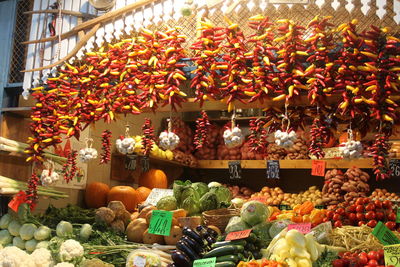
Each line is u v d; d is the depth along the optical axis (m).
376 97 3.31
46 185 4.54
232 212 4.36
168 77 3.79
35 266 3.92
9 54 4.96
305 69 3.69
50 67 4.30
